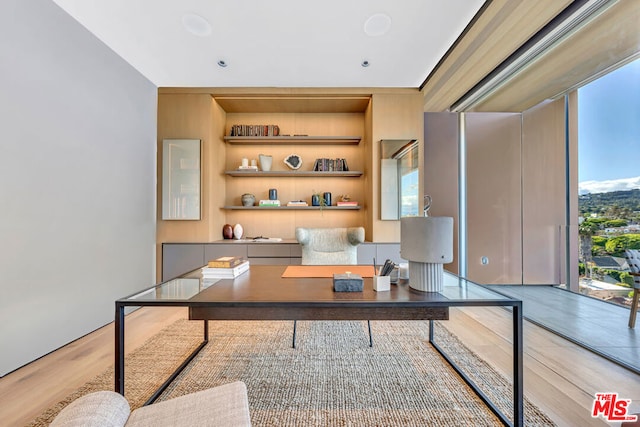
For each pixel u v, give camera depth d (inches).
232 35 97.6
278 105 148.9
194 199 134.7
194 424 31.4
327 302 48.6
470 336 89.0
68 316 84.9
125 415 32.9
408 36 98.3
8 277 69.4
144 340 86.7
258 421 51.8
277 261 134.2
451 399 57.9
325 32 96.0
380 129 137.9
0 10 68.1
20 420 52.8
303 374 67.1
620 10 75.5
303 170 158.4
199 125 136.6
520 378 47.8
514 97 130.3
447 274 71.3
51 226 80.0
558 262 122.7
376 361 73.1
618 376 66.2
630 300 84.5
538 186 131.3
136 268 116.2
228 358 74.9
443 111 150.5
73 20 87.5
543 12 81.0
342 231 106.6
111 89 103.3
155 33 95.9
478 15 86.6
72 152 86.8
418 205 138.0
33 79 75.5
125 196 110.0
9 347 69.2
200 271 76.2
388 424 51.0
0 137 68.1
